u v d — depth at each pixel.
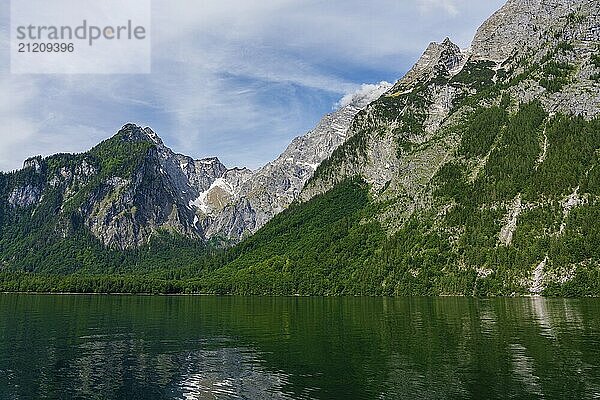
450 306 194.62
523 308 177.38
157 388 76.38
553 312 161.50
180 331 134.62
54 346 111.94
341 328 133.50
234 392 73.00
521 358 89.62
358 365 87.25
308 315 171.38
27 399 72.00
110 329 139.62
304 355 97.50
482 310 173.75
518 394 68.56
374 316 162.00
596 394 68.06
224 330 135.25
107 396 73.00
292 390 72.81
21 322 157.25
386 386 73.44
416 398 67.75
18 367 91.06
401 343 107.12
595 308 172.88
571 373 78.62
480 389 71.06
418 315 161.50
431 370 82.12
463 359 89.81
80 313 187.50
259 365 89.62
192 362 93.50
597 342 103.56
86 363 94.00
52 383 80.00
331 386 74.44
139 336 125.81
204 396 71.62
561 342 104.00
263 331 131.62
